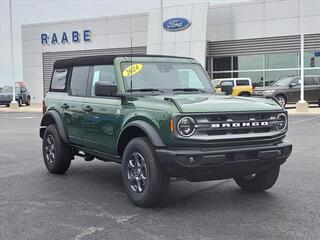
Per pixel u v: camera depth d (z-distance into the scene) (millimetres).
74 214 6016
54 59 44781
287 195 6871
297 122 19656
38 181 8094
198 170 5672
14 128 19172
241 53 35219
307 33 32625
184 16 34781
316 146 12070
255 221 5613
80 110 7652
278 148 6133
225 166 5770
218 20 35844
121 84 6828
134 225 5523
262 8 34125
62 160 8453
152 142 5898
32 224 5609
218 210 6121
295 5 32844
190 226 5457
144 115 6125
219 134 5805
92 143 7402
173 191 7227
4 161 10281
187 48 34688
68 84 8367
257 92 27359
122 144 6750
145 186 6117
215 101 6152
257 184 6906
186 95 6695
